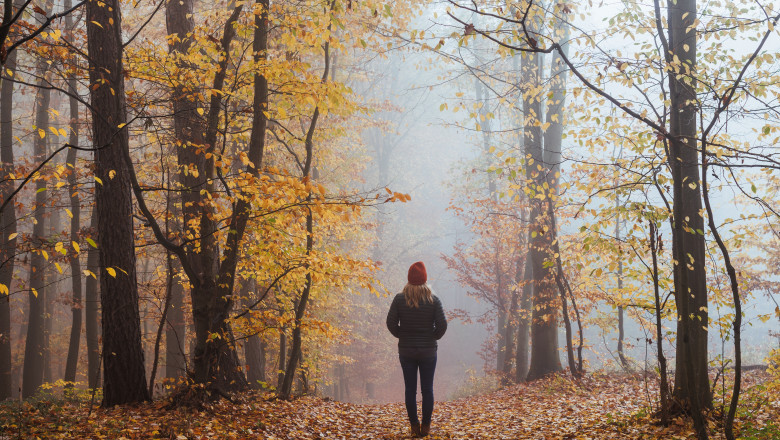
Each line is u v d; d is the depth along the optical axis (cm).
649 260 1045
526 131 1209
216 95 675
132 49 749
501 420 806
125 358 725
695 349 594
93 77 707
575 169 934
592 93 635
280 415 719
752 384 1012
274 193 580
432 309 641
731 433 475
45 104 1533
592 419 712
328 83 684
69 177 1023
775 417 594
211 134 683
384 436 654
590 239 659
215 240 747
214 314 692
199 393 671
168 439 521
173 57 732
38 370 1652
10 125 1424
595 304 1486
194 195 781
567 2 600
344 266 724
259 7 654
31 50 671
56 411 676
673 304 740
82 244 1293
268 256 749
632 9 608
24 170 923
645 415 633
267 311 785
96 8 712
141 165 1150
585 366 1502
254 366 1320
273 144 1405
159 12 1488
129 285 737
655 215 600
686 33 619
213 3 1261
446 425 768
